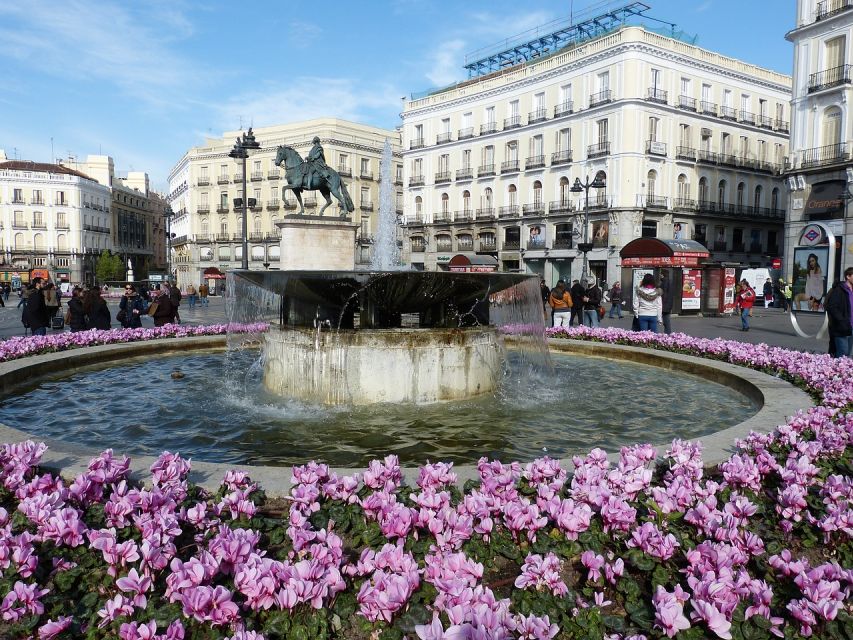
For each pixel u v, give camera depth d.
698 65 39.94
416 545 2.71
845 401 5.44
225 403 6.73
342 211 14.75
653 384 8.09
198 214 66.75
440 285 6.60
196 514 2.86
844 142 27.67
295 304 7.22
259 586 2.21
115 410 6.42
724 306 24.39
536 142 43.28
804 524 3.06
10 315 26.34
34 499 2.81
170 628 2.06
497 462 3.32
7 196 72.31
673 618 2.12
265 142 61.53
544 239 42.84
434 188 50.34
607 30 43.34
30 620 2.22
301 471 3.26
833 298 9.28
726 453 4.15
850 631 2.18
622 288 25.98
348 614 2.30
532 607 2.29
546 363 8.30
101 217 82.75
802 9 29.12
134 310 15.49
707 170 41.47
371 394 6.57
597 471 3.21
